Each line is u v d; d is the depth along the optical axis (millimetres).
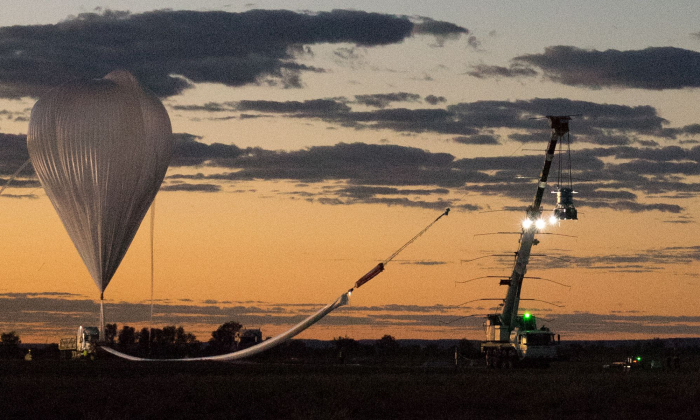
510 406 45156
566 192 78812
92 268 81188
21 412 43281
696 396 47094
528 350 79875
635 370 80125
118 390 48688
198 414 43312
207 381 54625
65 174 79375
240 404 45219
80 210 80125
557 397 45938
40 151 80125
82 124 78625
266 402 45469
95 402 45719
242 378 57781
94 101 79250
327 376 61906
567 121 81125
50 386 51656
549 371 75750
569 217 78562
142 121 80062
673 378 59875
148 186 81125
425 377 60625
